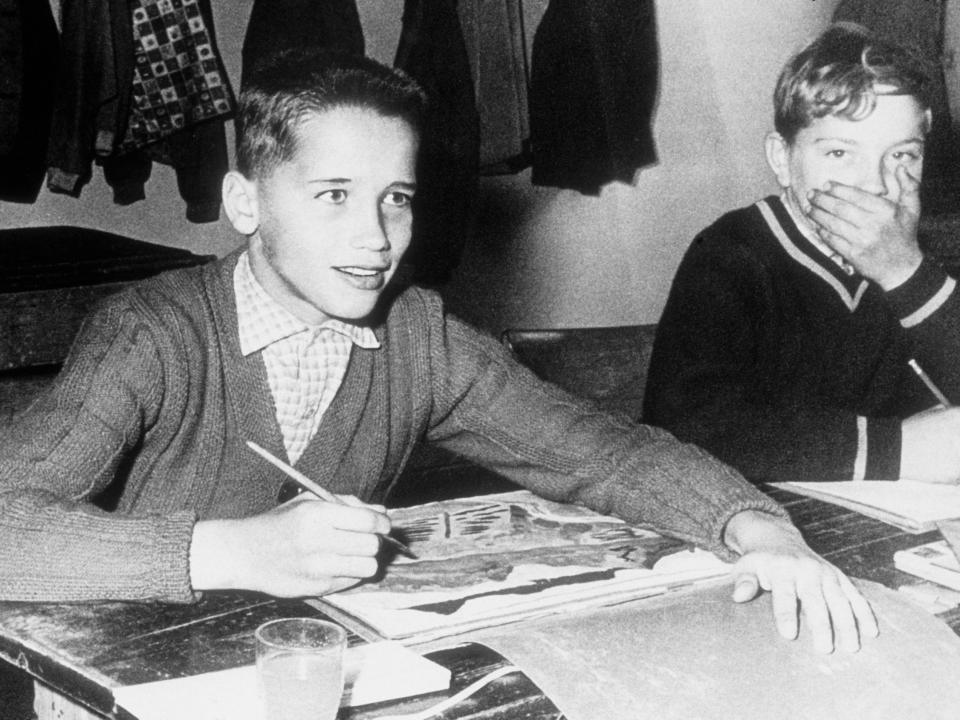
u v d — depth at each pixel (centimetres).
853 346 164
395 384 124
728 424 142
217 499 116
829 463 133
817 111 150
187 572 88
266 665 68
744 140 367
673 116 361
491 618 86
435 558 100
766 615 89
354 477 124
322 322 117
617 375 168
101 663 80
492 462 127
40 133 294
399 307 126
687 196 370
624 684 75
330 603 89
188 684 75
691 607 90
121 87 292
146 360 108
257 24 303
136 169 318
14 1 285
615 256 382
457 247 318
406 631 83
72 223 341
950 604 95
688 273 160
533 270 383
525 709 72
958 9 326
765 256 162
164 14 299
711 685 76
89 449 101
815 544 111
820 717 73
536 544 104
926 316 147
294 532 90
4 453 99
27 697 198
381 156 104
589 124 334
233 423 115
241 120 110
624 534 108
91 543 90
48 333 254
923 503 121
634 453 115
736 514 105
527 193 379
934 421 134
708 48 359
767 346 161
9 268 257
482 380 127
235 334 115
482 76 321
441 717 70
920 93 149
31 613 88
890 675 80
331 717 68
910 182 152
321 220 104
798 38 358
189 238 358
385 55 366
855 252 150
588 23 329
